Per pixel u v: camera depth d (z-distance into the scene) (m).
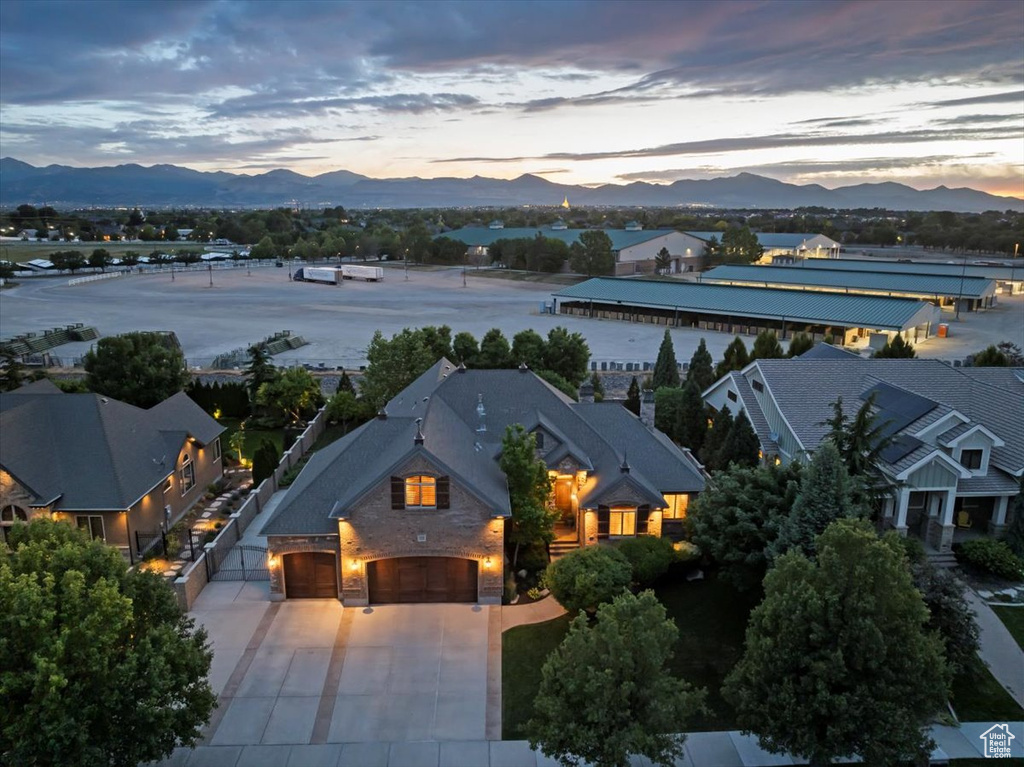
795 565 23.14
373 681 28.31
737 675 23.12
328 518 33.81
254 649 30.39
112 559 23.11
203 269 190.38
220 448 52.88
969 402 43.22
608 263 163.00
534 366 67.06
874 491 32.97
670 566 35.31
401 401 47.31
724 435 47.22
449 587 34.12
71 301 131.00
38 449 39.81
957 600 27.50
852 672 21.73
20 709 19.08
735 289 112.50
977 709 26.20
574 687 20.84
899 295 116.88
